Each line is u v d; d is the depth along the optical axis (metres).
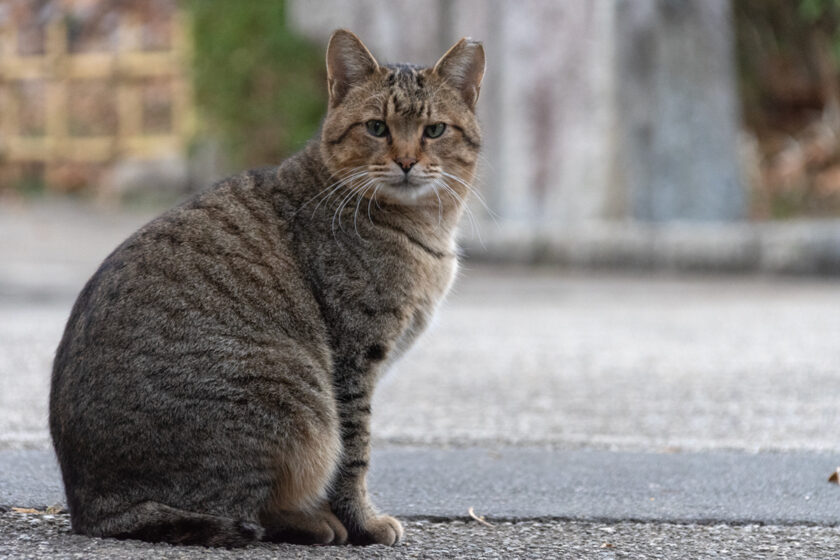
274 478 5.28
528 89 21.62
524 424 8.35
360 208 6.00
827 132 27.11
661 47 20.84
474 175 6.75
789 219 23.83
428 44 23.48
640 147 20.86
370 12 24.47
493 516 5.82
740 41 28.41
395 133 6.23
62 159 31.72
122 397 5.04
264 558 4.91
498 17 22.06
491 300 16.70
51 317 14.20
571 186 21.31
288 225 5.73
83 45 31.48
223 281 5.35
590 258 20.14
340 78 6.49
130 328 5.12
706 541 5.37
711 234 19.33
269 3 26.98
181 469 5.08
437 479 6.59
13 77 31.67
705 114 21.23
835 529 5.59
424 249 6.04
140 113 30.97
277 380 5.27
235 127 27.81
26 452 7.05
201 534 5.02
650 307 15.71
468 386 10.03
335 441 5.50
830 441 7.68
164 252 5.35
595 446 7.54
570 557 5.08
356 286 5.71
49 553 4.85
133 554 4.83
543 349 12.12
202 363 5.14
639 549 5.21
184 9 28.92
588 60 21.06
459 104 6.60
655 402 9.22
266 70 27.20
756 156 26.56
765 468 6.82
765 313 14.80
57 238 22.58
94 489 5.10
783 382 10.06
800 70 28.52
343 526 5.56
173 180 29.67
